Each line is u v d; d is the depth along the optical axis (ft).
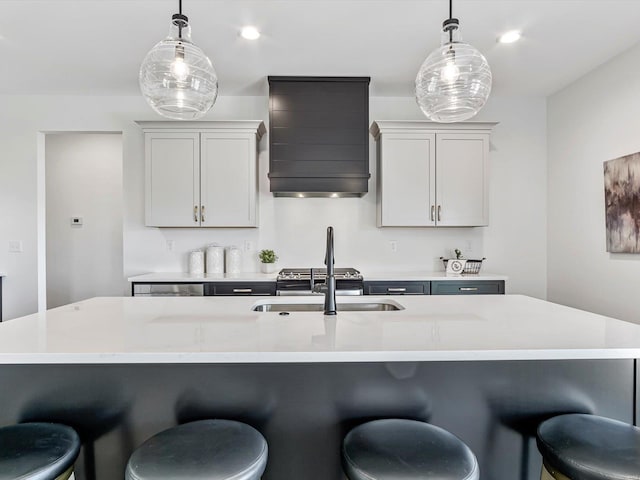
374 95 12.07
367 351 3.51
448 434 3.71
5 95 11.76
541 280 12.32
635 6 7.33
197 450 3.39
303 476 4.28
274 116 10.60
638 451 3.40
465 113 5.81
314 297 6.56
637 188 8.68
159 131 10.92
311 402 4.26
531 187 12.32
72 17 7.64
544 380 4.37
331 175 10.61
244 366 4.24
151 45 8.77
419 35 8.46
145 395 4.21
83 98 11.88
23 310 11.73
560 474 3.55
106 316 5.10
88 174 15.58
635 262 8.89
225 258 12.10
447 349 3.56
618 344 3.71
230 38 8.54
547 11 7.50
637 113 8.79
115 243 15.60
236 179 10.98
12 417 4.22
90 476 4.22
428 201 11.07
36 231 11.76
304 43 8.79
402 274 11.33
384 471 3.14
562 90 11.46
